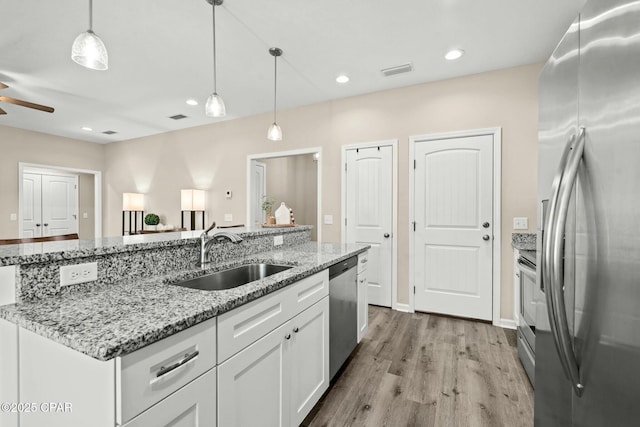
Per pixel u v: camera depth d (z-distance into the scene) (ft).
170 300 3.38
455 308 10.21
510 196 9.46
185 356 2.82
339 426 5.12
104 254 4.03
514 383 6.32
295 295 4.74
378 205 11.50
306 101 12.57
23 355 3.04
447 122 10.34
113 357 2.19
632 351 2.01
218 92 11.67
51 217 20.07
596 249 2.42
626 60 2.10
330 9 6.91
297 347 4.79
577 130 2.84
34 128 16.51
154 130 16.93
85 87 11.15
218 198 15.56
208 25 7.48
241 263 6.13
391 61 9.25
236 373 3.47
